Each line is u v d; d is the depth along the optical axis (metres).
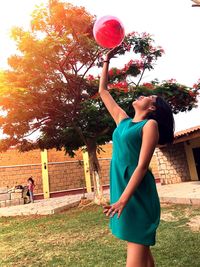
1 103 8.37
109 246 4.84
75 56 9.55
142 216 1.56
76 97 10.04
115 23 2.05
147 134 1.57
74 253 4.67
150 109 1.83
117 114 2.08
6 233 7.57
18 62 9.52
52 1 8.76
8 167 20.62
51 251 5.00
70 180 22.92
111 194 1.74
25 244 5.88
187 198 8.64
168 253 3.93
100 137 11.07
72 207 11.44
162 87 10.19
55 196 21.75
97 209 9.82
